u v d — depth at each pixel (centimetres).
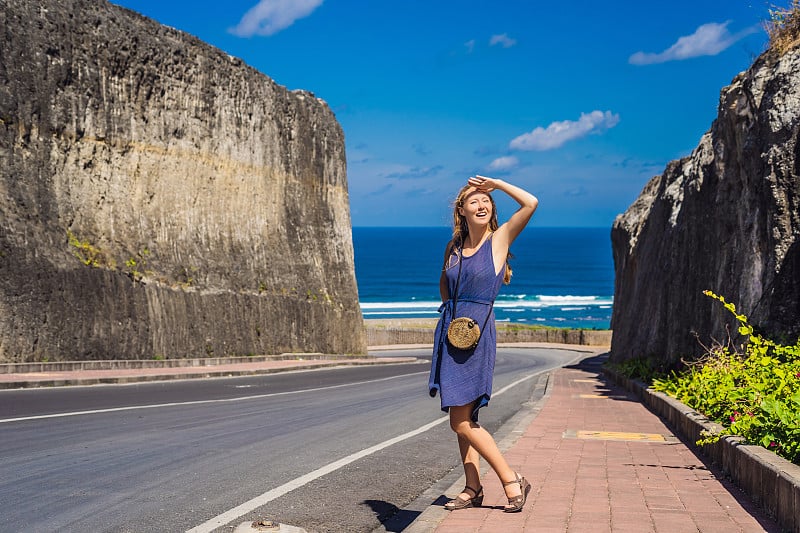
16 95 2145
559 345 6025
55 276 2133
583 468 838
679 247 2147
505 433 1227
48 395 1545
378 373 2922
